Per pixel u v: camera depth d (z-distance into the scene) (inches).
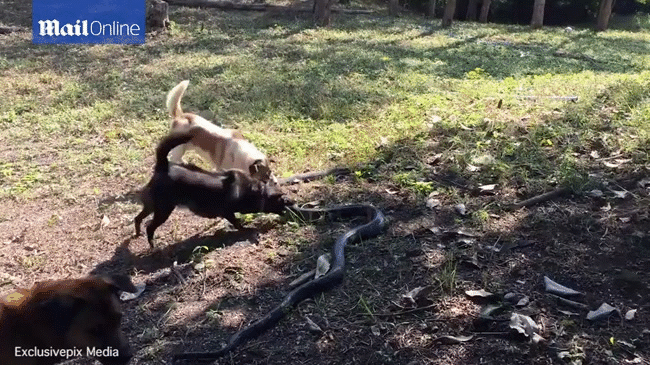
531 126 141.5
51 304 63.2
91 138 175.9
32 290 65.2
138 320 86.1
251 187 105.0
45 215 128.7
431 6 482.6
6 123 190.2
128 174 147.5
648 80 185.3
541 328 74.9
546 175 114.7
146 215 108.0
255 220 112.1
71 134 179.8
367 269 90.4
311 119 173.2
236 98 200.7
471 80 220.2
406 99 188.7
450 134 144.4
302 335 78.3
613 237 91.9
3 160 161.6
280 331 79.7
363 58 261.4
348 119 171.6
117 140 171.8
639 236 90.3
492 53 292.8
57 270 104.0
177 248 106.6
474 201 108.7
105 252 109.0
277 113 179.5
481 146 132.3
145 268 101.7
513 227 98.0
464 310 79.5
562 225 96.1
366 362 72.6
